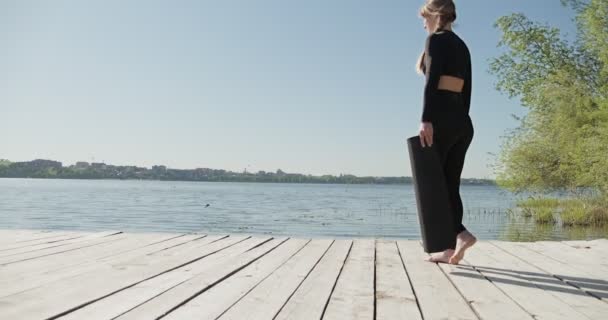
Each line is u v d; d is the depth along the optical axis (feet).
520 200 73.67
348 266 13.03
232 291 10.02
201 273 11.77
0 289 9.96
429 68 12.82
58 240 17.57
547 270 12.91
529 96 71.51
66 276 11.30
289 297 9.55
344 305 9.01
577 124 69.56
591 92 73.10
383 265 13.30
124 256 14.25
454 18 13.33
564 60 73.15
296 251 15.60
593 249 16.97
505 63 73.82
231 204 164.35
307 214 108.68
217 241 17.74
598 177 63.00
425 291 10.33
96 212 114.42
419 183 13.01
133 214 107.86
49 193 256.52
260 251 15.49
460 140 13.30
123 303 8.93
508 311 8.80
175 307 8.74
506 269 13.01
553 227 67.46
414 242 17.92
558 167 69.51
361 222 84.48
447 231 12.96
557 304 9.35
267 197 249.75
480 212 111.75
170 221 86.79
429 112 12.73
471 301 9.51
